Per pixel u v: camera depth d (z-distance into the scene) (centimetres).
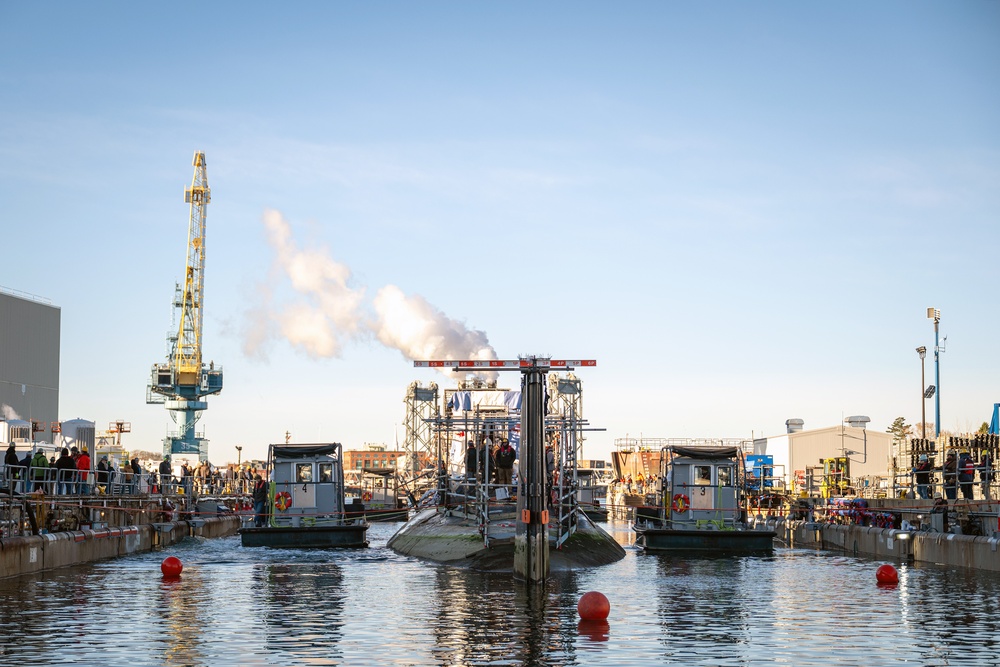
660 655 1884
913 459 5203
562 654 1895
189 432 17088
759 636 2088
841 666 1795
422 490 6794
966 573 3294
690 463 4391
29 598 2627
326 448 4622
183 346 17025
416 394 7575
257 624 2220
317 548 4475
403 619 2298
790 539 5459
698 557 4053
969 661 1841
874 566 3609
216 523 5641
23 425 6275
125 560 3772
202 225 17238
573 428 3903
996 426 5419
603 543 3969
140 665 1783
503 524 3812
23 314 9588
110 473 4422
